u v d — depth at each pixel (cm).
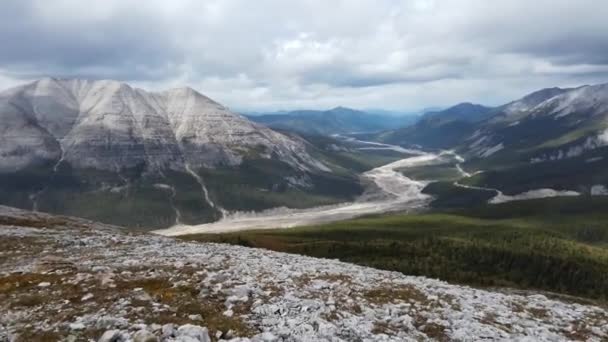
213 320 1759
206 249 3938
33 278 2405
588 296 10731
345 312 2086
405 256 12912
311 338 1642
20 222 5278
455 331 2002
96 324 1627
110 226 5931
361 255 13062
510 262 12406
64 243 3838
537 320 2444
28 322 1734
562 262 12344
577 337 2223
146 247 3825
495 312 2464
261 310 1933
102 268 2633
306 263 3534
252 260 3306
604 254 15400
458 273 11319
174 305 1927
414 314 2228
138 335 1453
